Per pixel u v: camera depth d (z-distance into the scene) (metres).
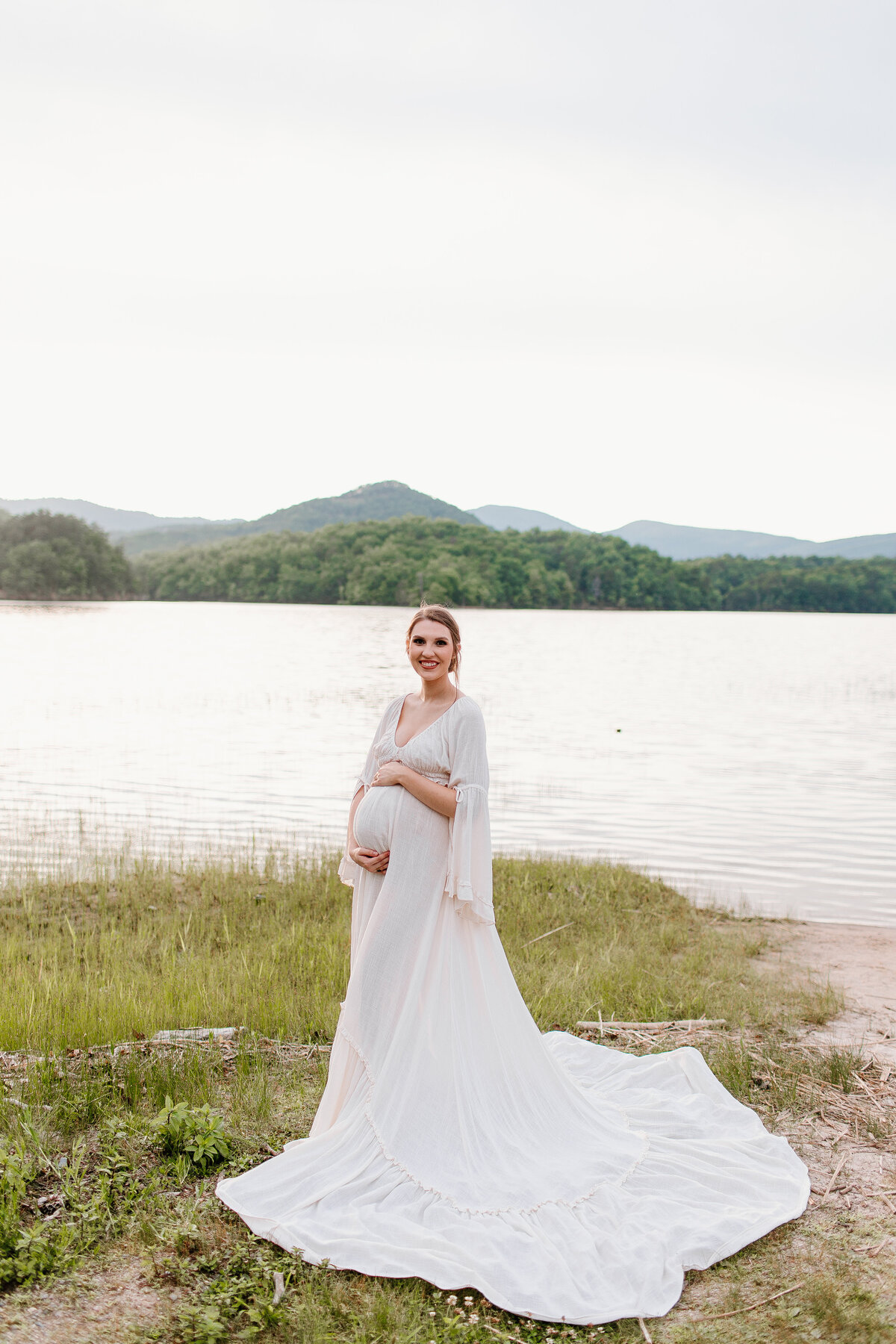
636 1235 3.55
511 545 172.38
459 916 4.06
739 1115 4.52
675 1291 3.30
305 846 11.74
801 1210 3.76
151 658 47.91
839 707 31.36
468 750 4.04
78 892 9.25
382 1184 3.72
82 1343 2.99
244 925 8.16
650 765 19.09
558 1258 3.38
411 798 4.06
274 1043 5.34
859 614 187.00
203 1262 3.41
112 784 16.02
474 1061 3.99
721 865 11.56
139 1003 5.85
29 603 132.62
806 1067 5.19
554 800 15.46
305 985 6.34
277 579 159.88
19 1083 4.68
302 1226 3.53
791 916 9.48
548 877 10.00
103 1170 3.92
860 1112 4.68
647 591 177.88
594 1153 4.07
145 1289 3.27
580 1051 5.33
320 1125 4.05
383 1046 3.92
